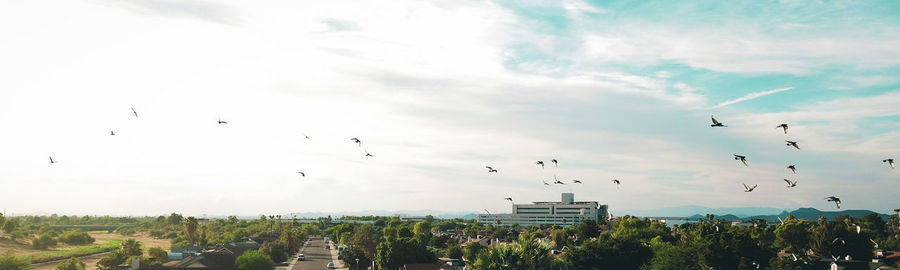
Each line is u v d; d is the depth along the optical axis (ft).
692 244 370.32
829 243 396.57
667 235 497.46
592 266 377.71
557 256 443.32
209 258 414.82
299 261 599.16
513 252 329.72
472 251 479.00
